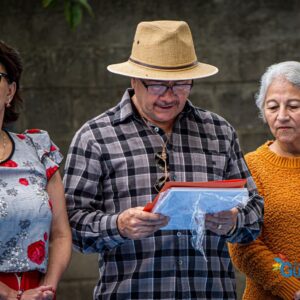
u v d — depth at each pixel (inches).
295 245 266.5
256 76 411.5
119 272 246.7
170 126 254.7
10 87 236.5
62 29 407.5
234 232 247.0
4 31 406.3
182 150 251.8
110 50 408.8
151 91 242.8
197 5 408.2
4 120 239.8
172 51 244.1
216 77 410.9
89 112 409.7
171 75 242.4
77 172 248.2
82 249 247.0
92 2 406.9
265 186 270.8
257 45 411.2
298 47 412.5
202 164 252.2
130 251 245.6
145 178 246.8
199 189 223.8
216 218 235.0
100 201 249.0
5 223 225.1
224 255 252.2
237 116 413.1
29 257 228.1
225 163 255.4
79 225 243.9
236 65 410.9
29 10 406.3
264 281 267.1
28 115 407.2
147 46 245.3
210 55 409.7
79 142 250.1
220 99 412.2
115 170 247.1
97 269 407.8
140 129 251.3
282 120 266.2
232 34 410.0
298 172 270.7
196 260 246.5
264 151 277.0
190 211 228.1
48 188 239.0
